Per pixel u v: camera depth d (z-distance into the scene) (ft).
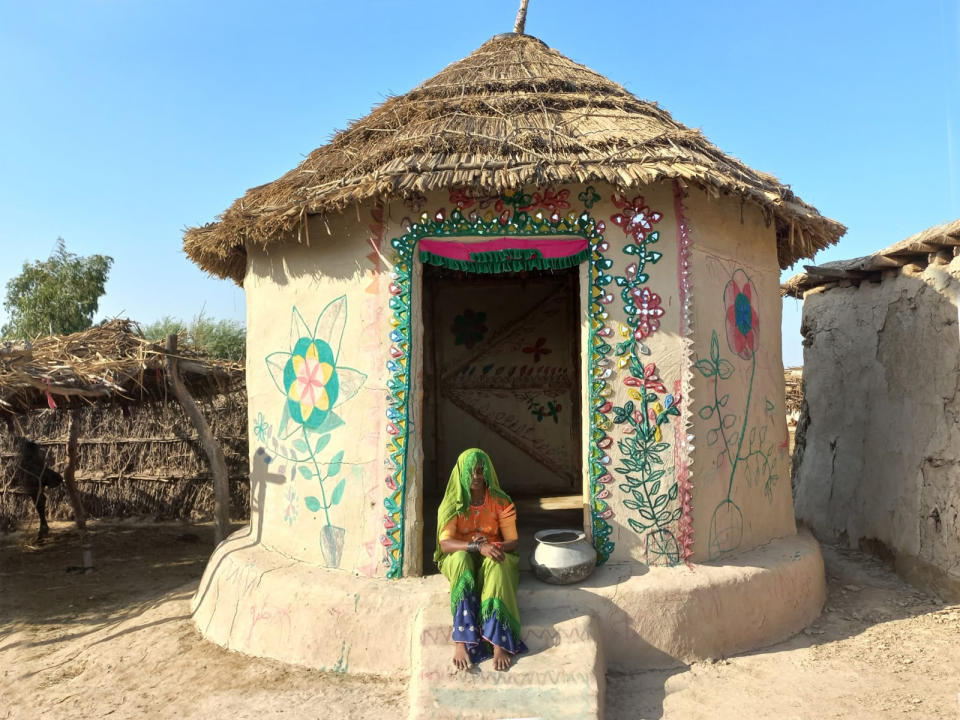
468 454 14.66
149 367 22.07
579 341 25.57
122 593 21.83
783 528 18.67
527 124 17.20
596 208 15.69
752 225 18.06
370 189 14.93
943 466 19.02
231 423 32.35
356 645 14.46
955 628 16.37
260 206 17.34
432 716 12.07
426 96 19.27
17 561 26.27
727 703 12.98
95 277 64.75
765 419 18.12
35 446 30.37
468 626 13.15
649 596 14.49
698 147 17.25
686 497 15.69
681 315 15.71
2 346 20.94
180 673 14.89
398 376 15.72
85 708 13.67
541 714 12.03
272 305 17.98
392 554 15.55
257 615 15.65
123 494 32.89
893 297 22.04
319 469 16.56
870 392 23.18
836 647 15.40
